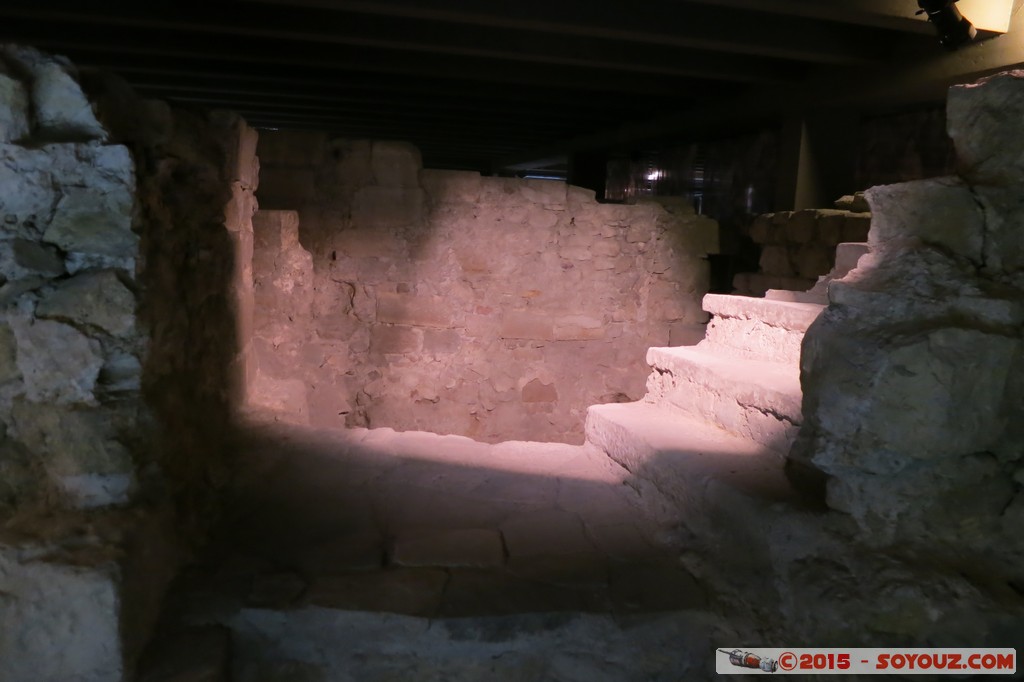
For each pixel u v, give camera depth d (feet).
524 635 5.41
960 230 5.86
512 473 8.57
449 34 13.00
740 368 8.57
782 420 7.39
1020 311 5.36
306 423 10.04
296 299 13.56
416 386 15.56
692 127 18.48
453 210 15.15
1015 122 5.68
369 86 16.94
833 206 15.78
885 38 12.82
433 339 15.48
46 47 13.79
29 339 5.06
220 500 7.00
